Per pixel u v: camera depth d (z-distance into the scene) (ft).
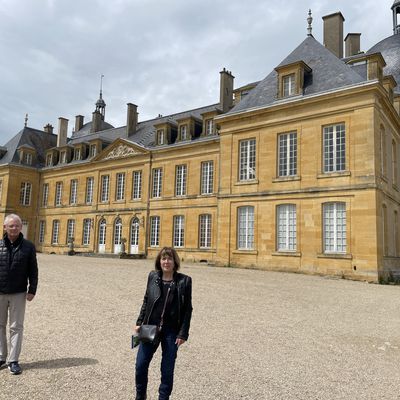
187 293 14.46
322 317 32.07
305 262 74.79
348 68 79.25
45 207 152.66
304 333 26.58
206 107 124.98
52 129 182.50
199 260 102.83
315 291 47.80
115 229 126.21
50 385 16.60
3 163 154.51
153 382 17.54
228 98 116.88
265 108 82.99
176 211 110.22
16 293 18.74
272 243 79.61
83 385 16.66
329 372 19.21
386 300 43.09
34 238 154.20
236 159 87.66
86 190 138.51
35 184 157.07
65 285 43.78
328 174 74.28
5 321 19.15
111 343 22.89
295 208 78.07
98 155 133.28
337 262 71.00
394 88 96.02
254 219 82.99
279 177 80.79
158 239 114.21
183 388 16.69
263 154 83.61
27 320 27.78
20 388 16.24
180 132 114.62
